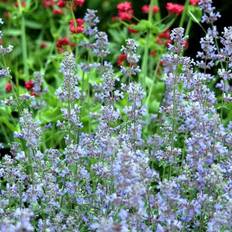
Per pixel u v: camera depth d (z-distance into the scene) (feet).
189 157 19.72
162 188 18.12
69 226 19.66
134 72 23.09
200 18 29.30
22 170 21.63
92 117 25.63
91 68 27.43
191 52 40.57
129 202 17.60
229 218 17.75
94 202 21.27
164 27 30.50
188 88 22.20
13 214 19.31
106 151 18.76
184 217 19.29
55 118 27.27
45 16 38.78
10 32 36.40
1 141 31.27
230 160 20.85
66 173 21.49
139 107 24.02
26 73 32.19
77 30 27.07
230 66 22.49
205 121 19.49
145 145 23.88
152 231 19.11
